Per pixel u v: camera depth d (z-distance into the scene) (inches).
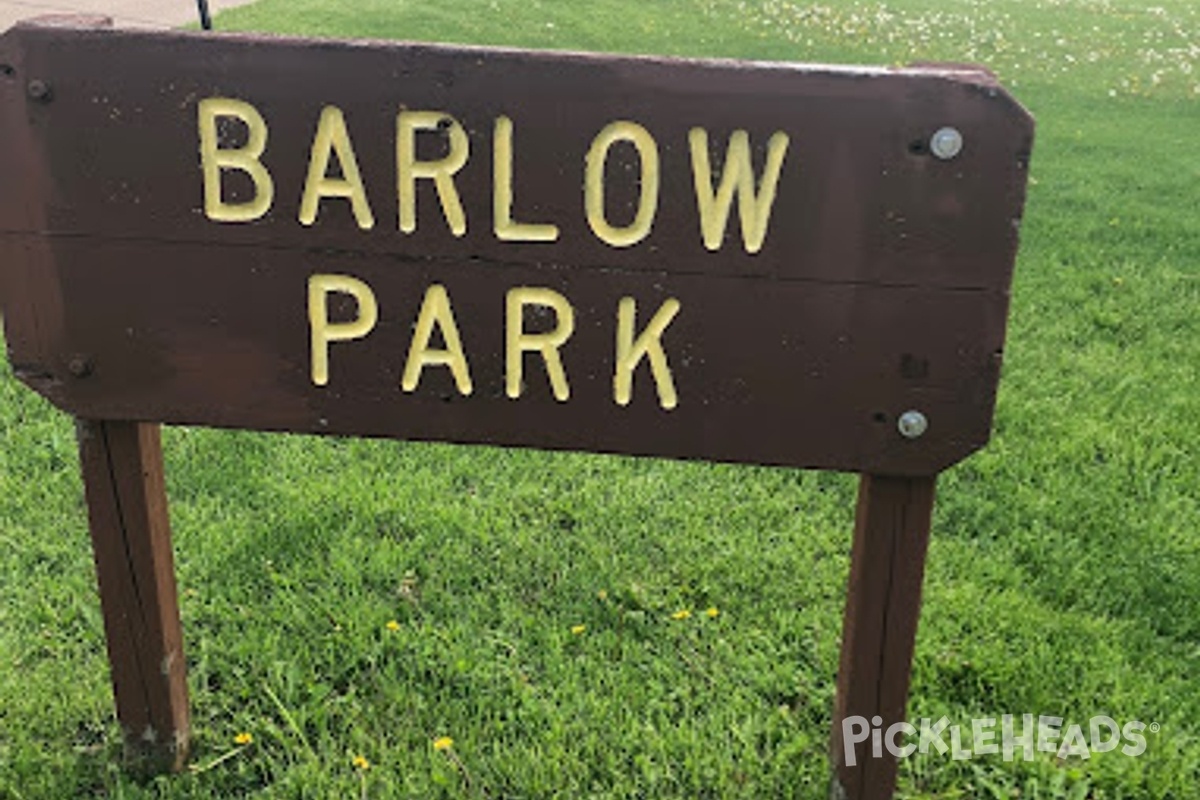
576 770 108.1
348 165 85.7
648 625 128.0
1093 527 147.4
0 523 141.9
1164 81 478.9
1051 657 122.6
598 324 87.7
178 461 155.5
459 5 512.1
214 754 109.8
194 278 89.7
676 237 84.9
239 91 84.9
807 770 108.7
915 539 91.4
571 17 522.0
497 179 85.0
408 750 110.3
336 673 119.1
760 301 85.7
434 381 90.4
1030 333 208.2
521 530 143.1
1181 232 270.5
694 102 81.9
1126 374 191.8
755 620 129.6
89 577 133.4
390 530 143.3
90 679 117.7
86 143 87.1
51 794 104.1
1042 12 641.0
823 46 522.6
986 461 162.1
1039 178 316.8
